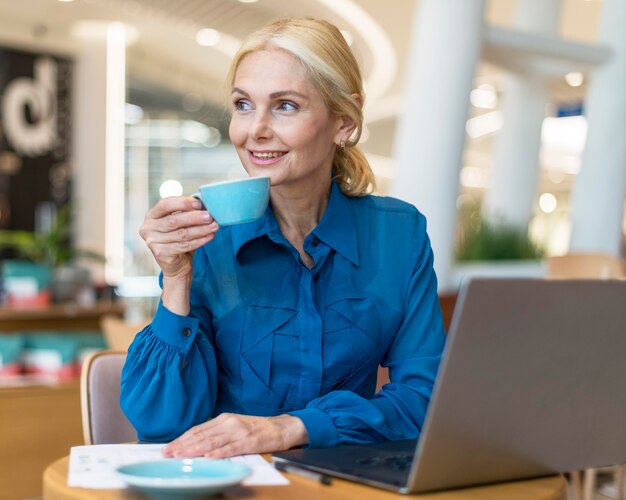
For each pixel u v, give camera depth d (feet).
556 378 3.48
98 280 18.74
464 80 16.76
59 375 13.19
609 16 20.18
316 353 4.60
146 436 4.42
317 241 4.74
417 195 16.84
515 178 22.62
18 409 9.61
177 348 4.36
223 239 4.71
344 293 4.70
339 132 4.74
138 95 42.86
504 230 20.16
